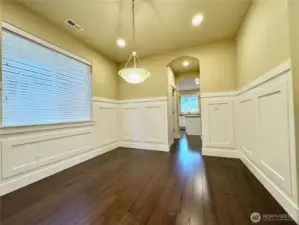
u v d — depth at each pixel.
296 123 1.40
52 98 2.73
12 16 2.15
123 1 2.24
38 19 2.50
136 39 3.34
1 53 2.03
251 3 2.32
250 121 2.51
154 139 4.26
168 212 1.58
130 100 4.56
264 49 1.95
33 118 2.42
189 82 7.95
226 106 3.39
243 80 2.83
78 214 1.57
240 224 1.39
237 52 3.19
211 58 3.53
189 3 2.30
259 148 2.18
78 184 2.25
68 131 2.98
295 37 1.42
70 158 3.00
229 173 2.53
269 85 1.86
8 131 2.05
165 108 4.14
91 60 3.65
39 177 2.42
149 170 2.75
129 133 4.57
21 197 1.91
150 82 4.30
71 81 3.13
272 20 1.75
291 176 1.47
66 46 3.00
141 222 1.44
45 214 1.58
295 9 1.42
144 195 1.92
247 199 1.78
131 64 4.57
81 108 3.38
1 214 1.59
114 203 1.76
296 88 1.40
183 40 3.41
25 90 2.31
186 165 2.96
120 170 2.78
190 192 1.96
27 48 2.35
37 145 2.42
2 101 2.03
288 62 1.46
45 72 2.62
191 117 6.80
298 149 1.39
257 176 2.29
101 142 3.91
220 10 2.47
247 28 2.56
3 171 1.99
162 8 2.40
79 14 2.51
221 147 3.45
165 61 4.09
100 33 3.08
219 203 1.71
